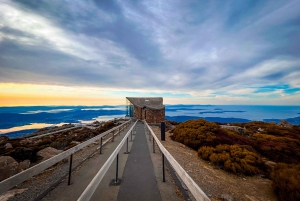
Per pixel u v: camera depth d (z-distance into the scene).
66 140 10.91
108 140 10.42
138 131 16.44
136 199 3.36
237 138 11.38
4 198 3.37
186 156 8.72
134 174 4.74
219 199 4.44
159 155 6.93
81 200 1.87
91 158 6.45
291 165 5.94
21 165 5.47
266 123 21.09
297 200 4.42
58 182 4.04
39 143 10.00
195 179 5.63
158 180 4.32
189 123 14.61
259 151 9.94
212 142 10.47
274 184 5.14
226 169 7.06
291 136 13.14
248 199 4.71
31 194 3.56
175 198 3.43
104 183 4.10
